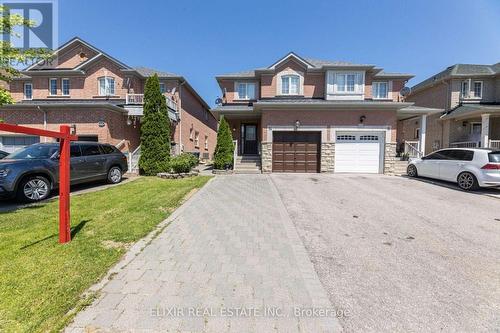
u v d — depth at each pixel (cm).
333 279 337
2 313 252
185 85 2230
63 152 422
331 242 461
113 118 1727
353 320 259
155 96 1318
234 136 1936
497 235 502
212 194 838
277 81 1802
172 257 383
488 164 920
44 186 772
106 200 724
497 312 274
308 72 1783
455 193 911
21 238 441
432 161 1141
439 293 307
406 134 2411
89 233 467
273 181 1135
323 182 1116
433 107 2225
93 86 2034
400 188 990
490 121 1939
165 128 1332
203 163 2405
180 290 300
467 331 246
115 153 1063
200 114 2830
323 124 1452
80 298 280
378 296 300
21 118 1688
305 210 672
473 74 1969
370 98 1814
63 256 373
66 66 2159
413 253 418
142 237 456
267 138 1463
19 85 2145
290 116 1458
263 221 564
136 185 980
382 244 454
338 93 1672
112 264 355
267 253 405
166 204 681
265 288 310
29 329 234
